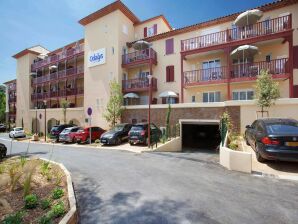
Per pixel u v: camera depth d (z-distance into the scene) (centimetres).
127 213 484
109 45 2752
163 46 2564
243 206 501
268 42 1870
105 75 2766
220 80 1959
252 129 1031
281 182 675
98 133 2247
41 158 1191
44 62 3984
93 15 2866
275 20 1842
